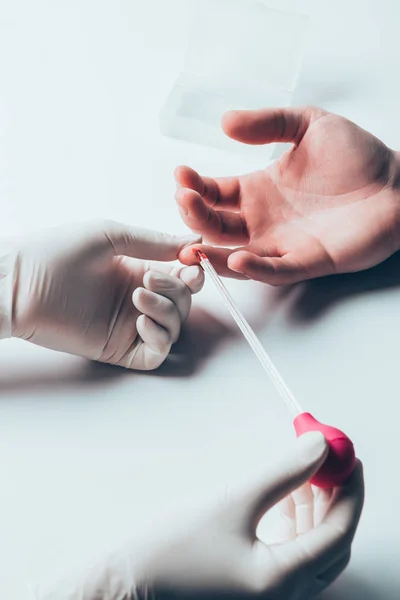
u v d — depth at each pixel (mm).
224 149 737
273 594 437
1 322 546
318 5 915
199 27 765
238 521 448
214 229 612
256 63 762
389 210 613
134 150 729
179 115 734
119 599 436
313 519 479
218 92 753
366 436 534
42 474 512
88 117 758
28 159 718
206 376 565
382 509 502
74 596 438
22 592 465
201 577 437
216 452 525
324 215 623
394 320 598
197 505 456
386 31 887
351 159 614
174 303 569
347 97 790
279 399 552
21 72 804
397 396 555
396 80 814
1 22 868
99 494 504
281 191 634
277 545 450
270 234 621
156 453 524
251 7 764
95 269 565
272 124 617
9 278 549
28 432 531
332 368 569
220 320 601
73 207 682
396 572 480
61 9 892
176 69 820
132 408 546
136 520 493
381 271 633
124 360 567
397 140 741
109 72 810
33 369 567
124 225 587
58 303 549
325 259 605
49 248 558
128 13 893
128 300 575
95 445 526
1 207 681
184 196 587
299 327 594
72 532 488
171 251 588
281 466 449
